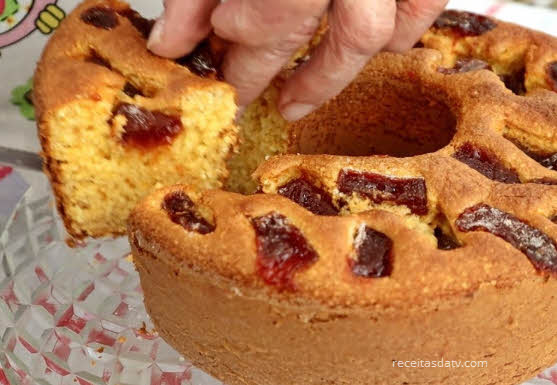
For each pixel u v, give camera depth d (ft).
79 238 1.50
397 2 1.36
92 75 1.39
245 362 1.32
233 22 1.28
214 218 1.29
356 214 1.29
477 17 1.58
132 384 1.37
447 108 1.50
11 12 1.75
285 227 1.27
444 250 1.27
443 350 1.27
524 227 1.28
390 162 1.35
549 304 1.28
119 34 1.44
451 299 1.23
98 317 1.43
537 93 1.47
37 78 1.43
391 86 1.54
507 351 1.30
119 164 1.42
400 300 1.23
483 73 1.49
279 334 1.27
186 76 1.39
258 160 1.62
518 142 1.42
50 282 1.47
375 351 1.27
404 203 1.33
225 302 1.27
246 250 1.26
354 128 1.61
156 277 1.31
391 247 1.27
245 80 1.39
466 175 1.33
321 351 1.27
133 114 1.38
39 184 1.63
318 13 1.27
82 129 1.39
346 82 1.38
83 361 1.38
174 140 1.41
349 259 1.26
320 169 1.34
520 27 1.56
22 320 1.42
